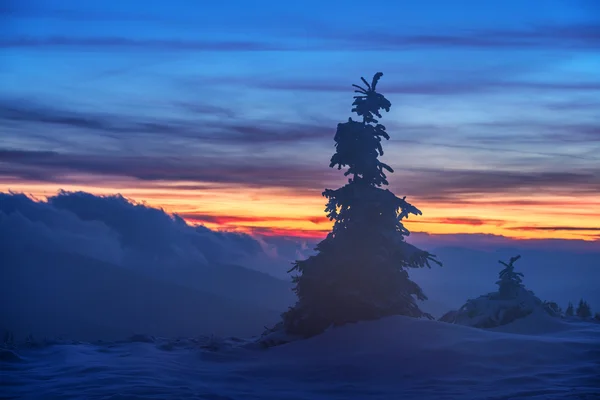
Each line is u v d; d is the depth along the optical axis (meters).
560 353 15.03
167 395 11.70
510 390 12.11
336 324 18.33
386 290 18.81
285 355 16.45
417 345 15.88
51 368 14.45
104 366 14.45
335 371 14.38
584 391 11.79
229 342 18.92
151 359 15.59
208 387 12.84
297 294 19.16
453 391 12.24
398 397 11.99
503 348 15.33
